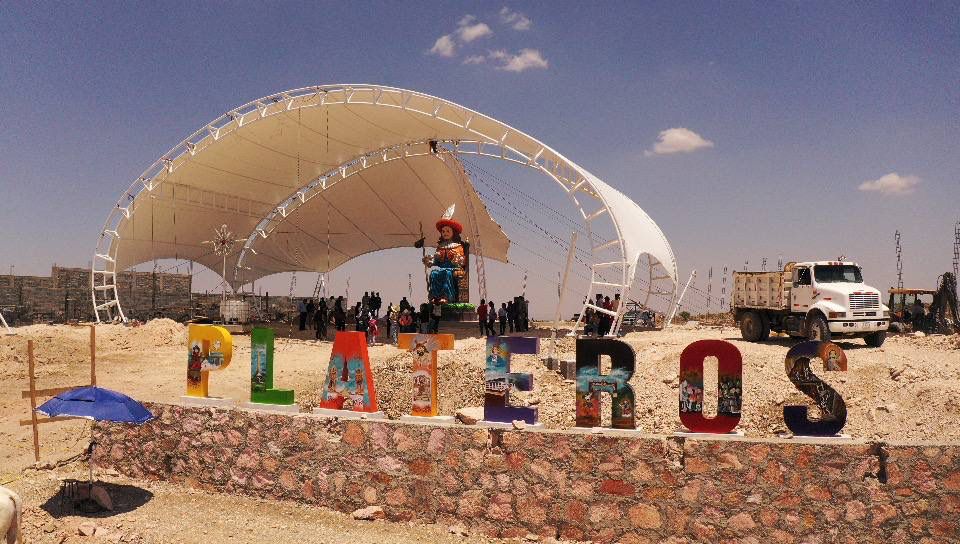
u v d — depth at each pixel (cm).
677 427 1741
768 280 2641
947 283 3250
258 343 1600
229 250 5025
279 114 3747
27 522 1291
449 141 4003
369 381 1484
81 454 1773
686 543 1209
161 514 1392
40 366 2794
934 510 1152
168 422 1606
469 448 1338
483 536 1309
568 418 1836
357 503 1416
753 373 1962
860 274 2512
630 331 3875
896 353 2144
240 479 1521
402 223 5369
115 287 4475
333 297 4391
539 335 3622
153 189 4219
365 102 3544
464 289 4409
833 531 1167
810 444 1189
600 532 1249
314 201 4959
